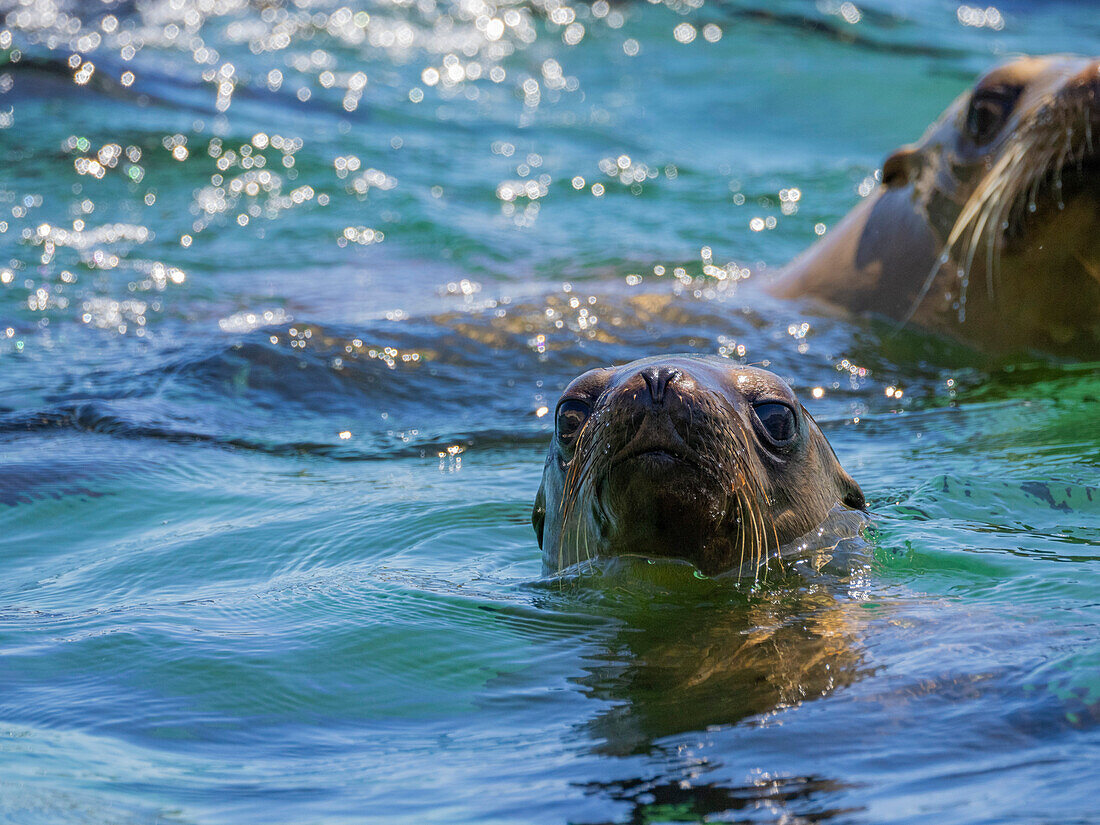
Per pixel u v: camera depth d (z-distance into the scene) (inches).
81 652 389.4
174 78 1640.0
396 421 701.3
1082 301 781.3
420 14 2037.4
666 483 418.6
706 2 2177.7
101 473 599.2
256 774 307.3
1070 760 289.1
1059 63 784.9
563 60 1929.1
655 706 337.7
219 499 574.2
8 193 1219.9
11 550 518.9
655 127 1660.9
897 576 439.5
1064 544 468.8
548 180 1378.0
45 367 785.6
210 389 729.6
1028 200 749.9
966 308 804.6
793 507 466.0
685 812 275.4
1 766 309.7
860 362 771.4
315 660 379.6
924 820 263.0
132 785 299.9
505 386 747.4
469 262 1077.8
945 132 834.2
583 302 845.2
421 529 526.6
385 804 287.0
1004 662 346.0
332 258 1085.8
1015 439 619.5
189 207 1210.6
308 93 1660.9
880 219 864.3
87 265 1032.8
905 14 2214.6
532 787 291.9
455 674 369.1
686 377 422.3
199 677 368.8
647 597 428.1
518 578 464.1
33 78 1541.6
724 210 1284.4
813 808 273.1
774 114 1726.1
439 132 1571.1
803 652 368.2
